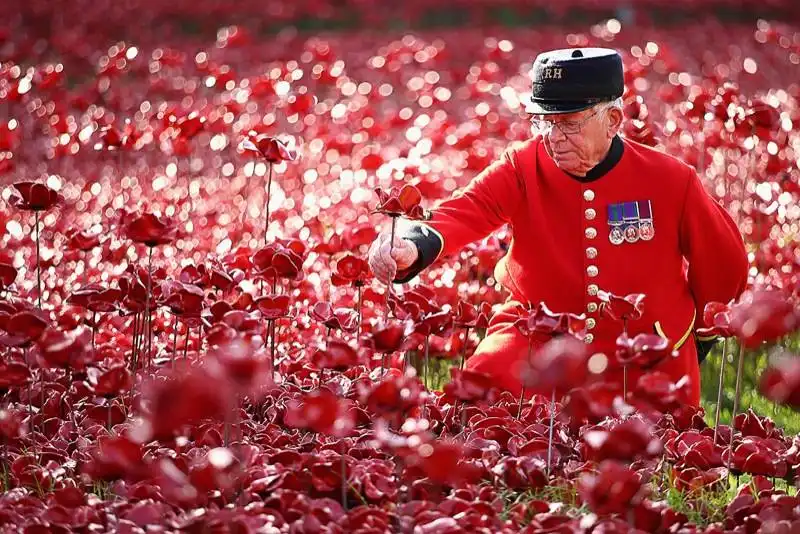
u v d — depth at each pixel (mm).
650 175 10938
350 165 22094
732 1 50281
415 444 7719
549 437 8930
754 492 9250
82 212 18734
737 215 18516
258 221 18016
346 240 12766
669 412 9859
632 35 42656
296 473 8312
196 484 7863
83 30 42312
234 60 36312
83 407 10555
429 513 7691
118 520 7648
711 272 11031
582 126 10547
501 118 24109
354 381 10344
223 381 6848
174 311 9570
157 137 21578
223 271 10336
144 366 10633
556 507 8195
